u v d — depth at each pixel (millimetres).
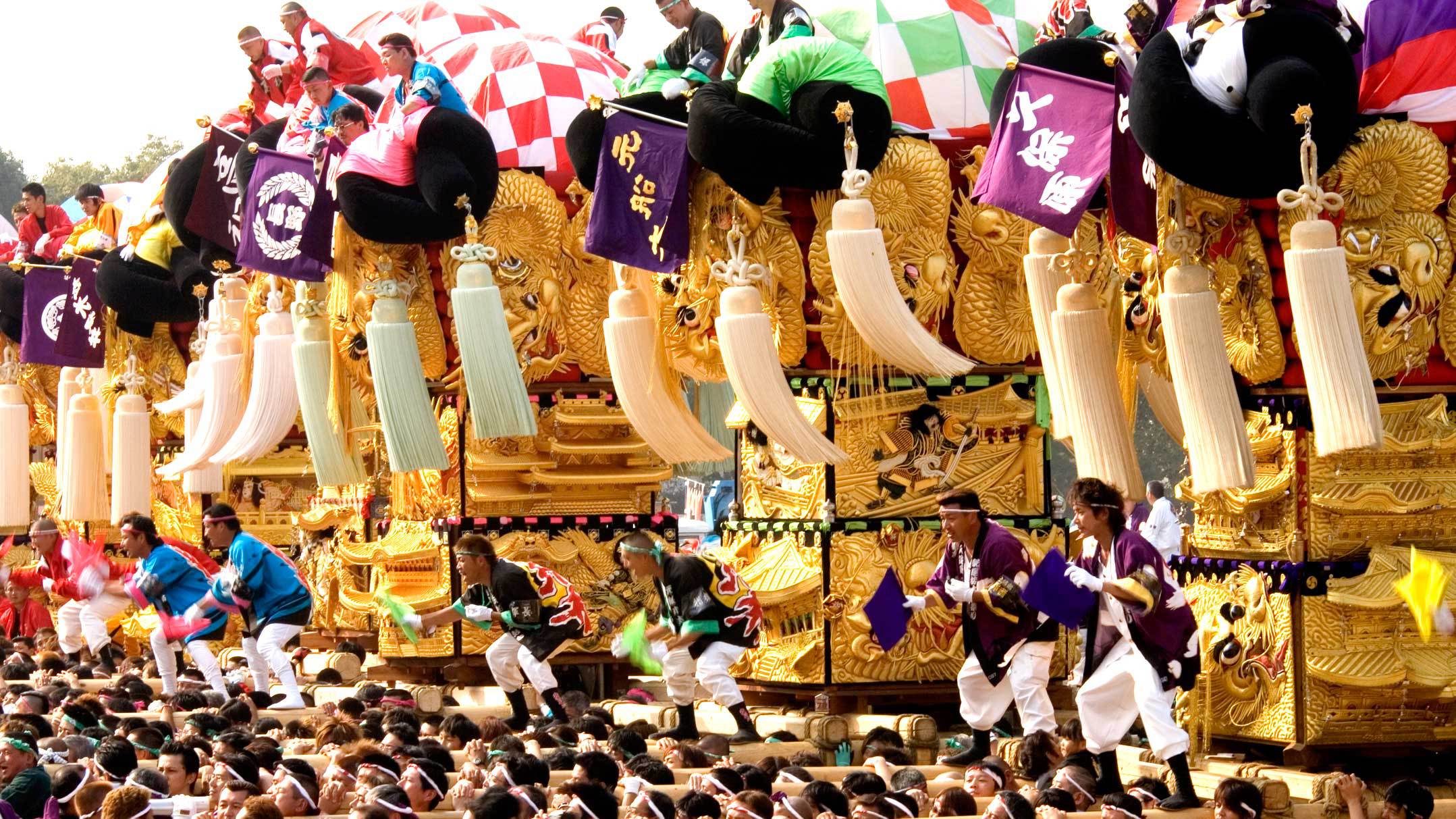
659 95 37406
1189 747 33094
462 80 47125
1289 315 31438
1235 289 31578
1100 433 32656
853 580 38875
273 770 30750
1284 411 32281
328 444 44531
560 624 40094
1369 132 30625
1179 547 49875
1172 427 36906
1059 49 32062
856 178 34062
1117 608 30266
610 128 36750
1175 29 30438
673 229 36625
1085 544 31000
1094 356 32781
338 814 28250
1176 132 28656
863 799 26953
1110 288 34906
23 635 63312
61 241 68625
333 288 44250
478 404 39469
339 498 53969
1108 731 30547
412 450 41000
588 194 45250
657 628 38375
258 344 47281
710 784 28375
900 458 39406
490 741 36500
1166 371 33812
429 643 47344
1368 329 31078
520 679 41125
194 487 58250
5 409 66625
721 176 35969
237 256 43844
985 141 38469
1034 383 39906
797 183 35219
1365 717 32344
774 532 39844
